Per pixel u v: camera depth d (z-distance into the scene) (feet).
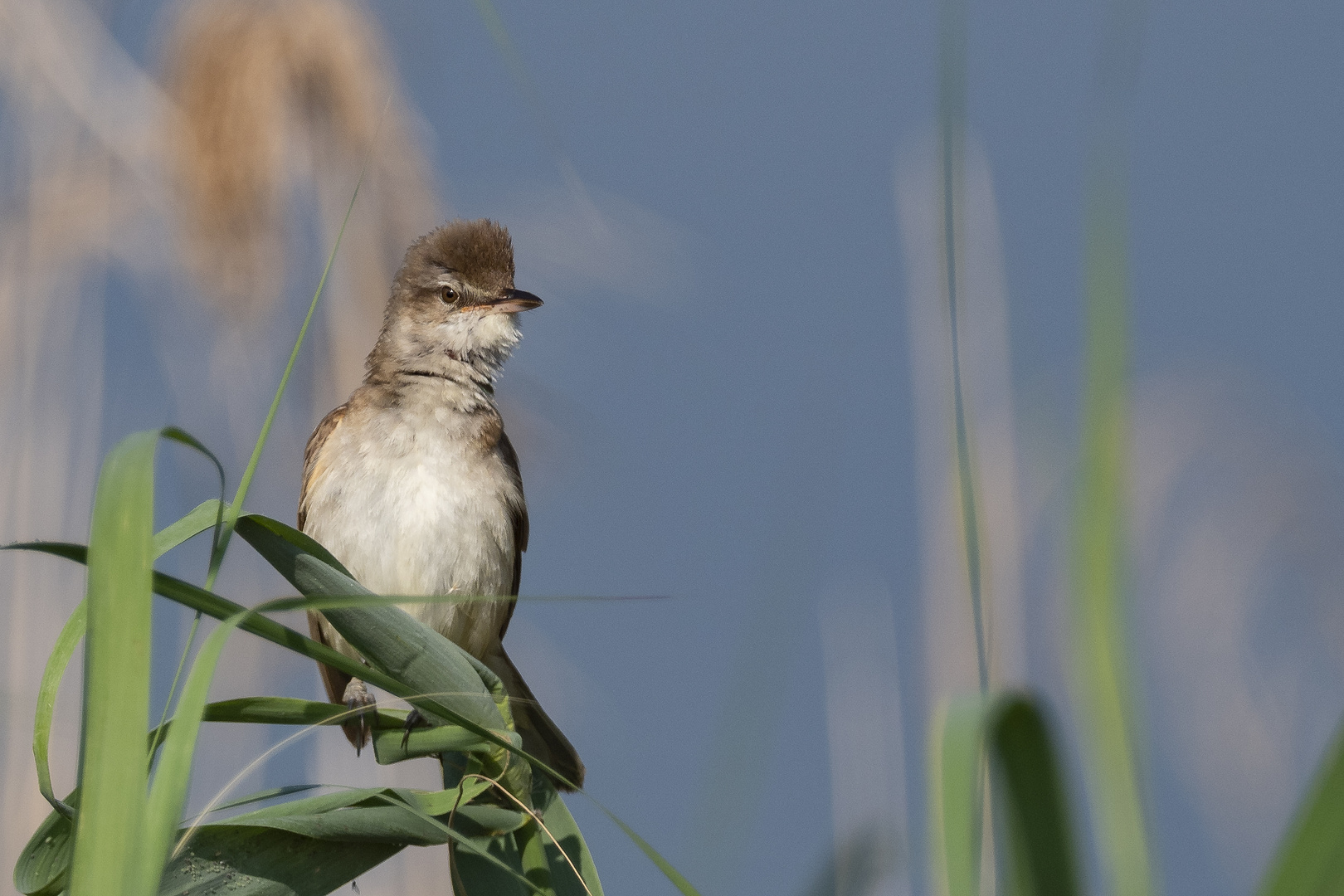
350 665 14.94
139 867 11.41
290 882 16.88
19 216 38.93
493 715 18.43
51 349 38.73
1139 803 11.94
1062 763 12.71
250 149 37.86
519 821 18.66
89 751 11.90
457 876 18.34
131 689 12.04
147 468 12.70
